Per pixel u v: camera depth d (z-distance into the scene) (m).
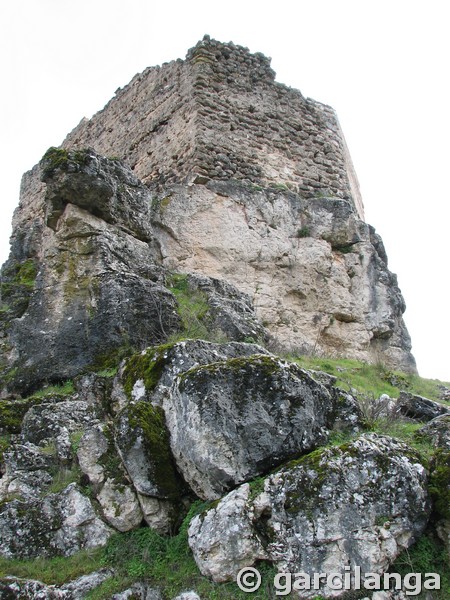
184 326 9.12
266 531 5.70
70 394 7.96
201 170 12.03
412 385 10.88
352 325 11.91
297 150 13.56
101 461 6.59
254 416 6.23
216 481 6.06
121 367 7.71
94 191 9.78
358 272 12.36
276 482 5.88
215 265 11.37
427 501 5.94
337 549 5.56
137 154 13.98
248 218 11.93
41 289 9.44
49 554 6.15
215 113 12.84
